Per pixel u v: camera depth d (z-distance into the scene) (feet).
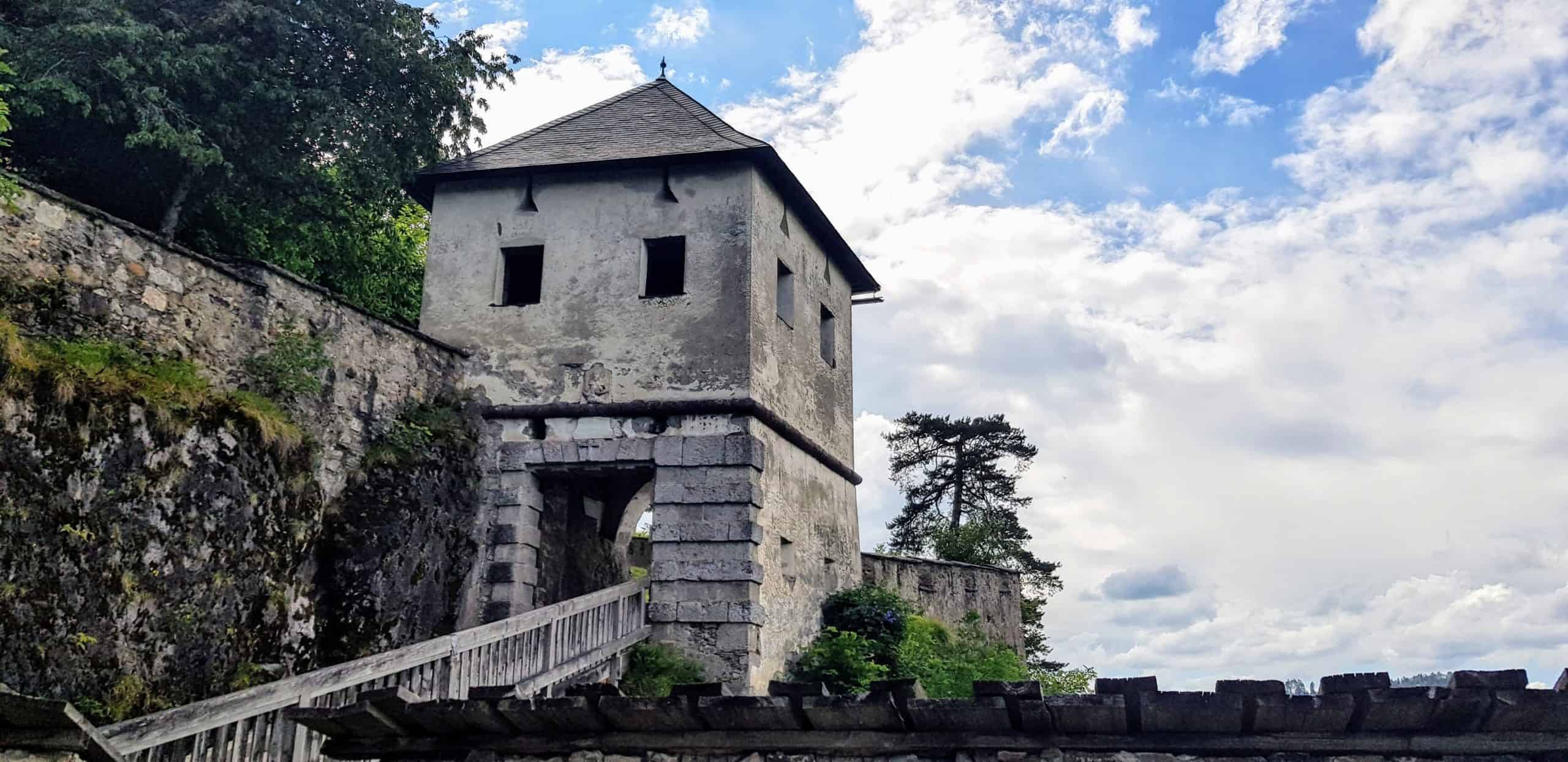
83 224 35.40
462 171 53.62
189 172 48.80
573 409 49.80
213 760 27.27
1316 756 18.12
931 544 122.52
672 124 56.44
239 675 34.17
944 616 80.23
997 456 133.69
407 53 52.31
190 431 34.35
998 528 124.47
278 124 49.67
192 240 53.01
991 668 64.08
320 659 38.60
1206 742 18.49
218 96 47.93
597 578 55.11
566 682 39.52
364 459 44.01
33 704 17.47
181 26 47.06
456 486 47.37
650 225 52.26
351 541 41.27
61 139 47.47
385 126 52.08
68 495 30.22
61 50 43.91
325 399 42.83
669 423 49.21
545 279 52.44
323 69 50.70
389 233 67.05
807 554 54.54
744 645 45.19
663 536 47.24
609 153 53.72
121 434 32.07
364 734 22.11
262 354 40.96
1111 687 18.54
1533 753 17.38
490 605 47.03
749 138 53.26
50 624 28.96
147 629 31.53
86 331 34.91
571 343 51.19
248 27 48.65
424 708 21.06
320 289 43.57
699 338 49.93
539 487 50.16
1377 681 17.60
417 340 48.83
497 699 20.80
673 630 46.01
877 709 19.25
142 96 44.50
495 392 51.21
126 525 31.60
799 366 56.24
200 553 33.68
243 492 35.63
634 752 20.72
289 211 54.80
